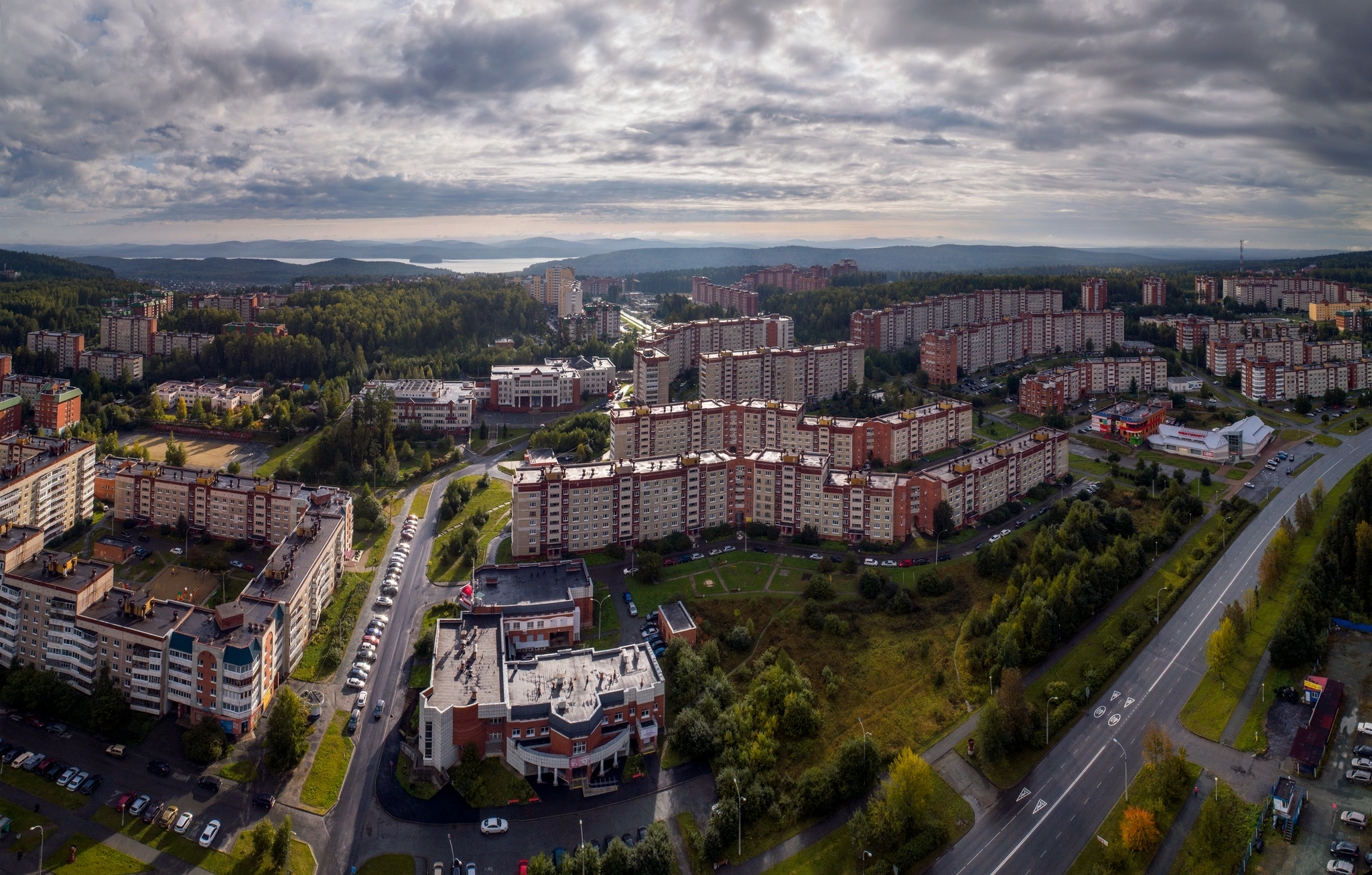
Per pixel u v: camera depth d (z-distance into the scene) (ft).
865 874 526.16
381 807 581.94
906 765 549.95
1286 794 547.49
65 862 524.11
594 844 550.77
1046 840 545.85
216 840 547.90
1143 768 599.16
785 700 651.66
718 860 538.06
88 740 631.56
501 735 622.95
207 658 638.53
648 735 634.43
